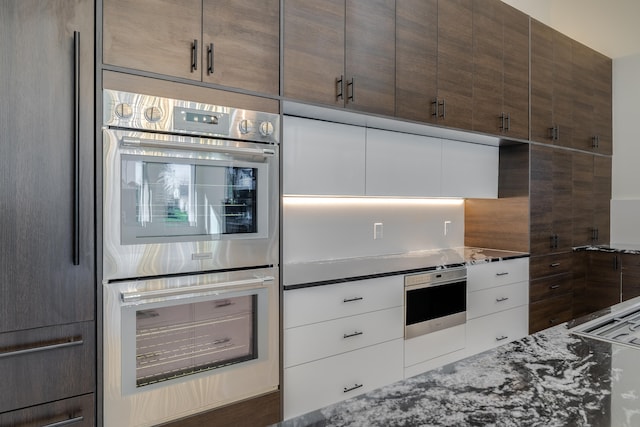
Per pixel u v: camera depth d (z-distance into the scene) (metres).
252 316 2.06
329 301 2.33
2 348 1.46
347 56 2.42
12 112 1.47
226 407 1.96
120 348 1.68
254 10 2.04
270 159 2.10
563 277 3.98
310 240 3.04
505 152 3.81
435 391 0.88
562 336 1.25
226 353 1.98
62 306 1.56
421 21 2.80
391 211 3.53
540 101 3.72
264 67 2.08
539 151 3.73
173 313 1.83
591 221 4.36
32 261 1.50
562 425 0.73
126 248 1.69
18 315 1.48
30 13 1.49
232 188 1.99
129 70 1.69
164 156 1.77
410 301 2.74
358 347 2.46
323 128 2.72
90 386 1.62
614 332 1.30
